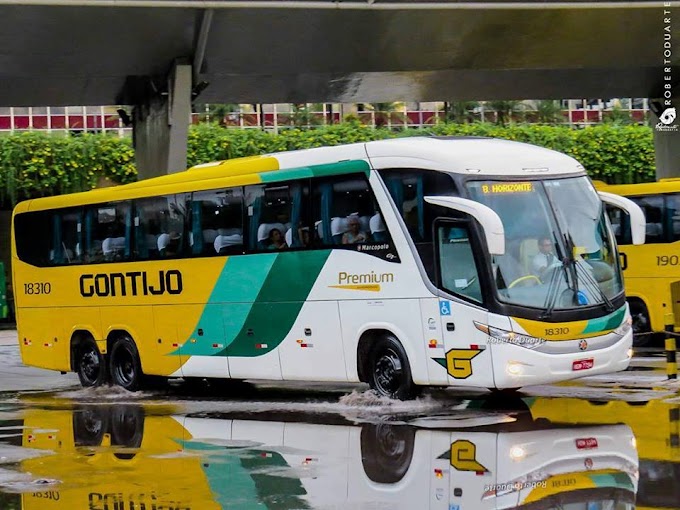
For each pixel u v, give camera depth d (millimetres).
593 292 19750
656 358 29109
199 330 24062
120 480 14242
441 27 34156
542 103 66500
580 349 19344
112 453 16438
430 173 19922
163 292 24859
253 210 23000
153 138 38219
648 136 58094
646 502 11945
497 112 65938
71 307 27219
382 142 20906
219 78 38844
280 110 65812
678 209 32406
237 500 12789
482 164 19828
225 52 34750
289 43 34344
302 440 17047
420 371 20094
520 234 19531
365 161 20938
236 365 23344
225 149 55531
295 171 22203
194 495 13141
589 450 15094
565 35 35688
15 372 32875
